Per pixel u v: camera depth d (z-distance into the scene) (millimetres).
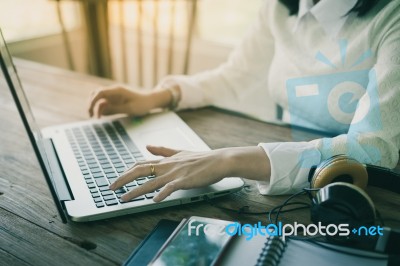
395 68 710
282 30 1061
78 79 1257
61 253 538
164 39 2473
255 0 2184
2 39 675
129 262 500
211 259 475
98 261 521
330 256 506
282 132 902
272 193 662
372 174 653
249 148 682
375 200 641
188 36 1854
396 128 682
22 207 645
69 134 879
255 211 621
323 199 524
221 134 893
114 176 695
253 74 1145
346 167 590
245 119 974
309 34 982
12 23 2256
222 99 1095
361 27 871
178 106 1031
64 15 2482
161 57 2533
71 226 592
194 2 1941
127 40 2605
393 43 755
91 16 2424
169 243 505
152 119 948
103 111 959
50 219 611
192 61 2420
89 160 757
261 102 1165
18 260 526
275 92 1108
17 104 540
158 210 624
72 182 680
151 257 506
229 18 2299
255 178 659
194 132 873
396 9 806
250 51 1146
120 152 787
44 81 1244
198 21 2367
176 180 615
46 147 814
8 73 530
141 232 575
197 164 642
